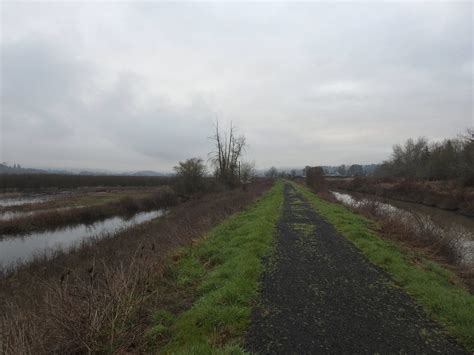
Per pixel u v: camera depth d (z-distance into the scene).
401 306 4.77
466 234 12.72
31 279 9.27
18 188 55.25
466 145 30.70
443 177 38.66
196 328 4.08
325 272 6.32
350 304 4.82
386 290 5.41
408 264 6.95
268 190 37.19
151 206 32.03
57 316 3.57
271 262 6.94
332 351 3.52
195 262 7.00
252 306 4.73
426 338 3.83
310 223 12.11
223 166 40.28
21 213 26.58
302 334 3.90
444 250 8.84
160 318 4.42
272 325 4.14
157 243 10.10
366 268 6.62
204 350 3.48
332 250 8.04
